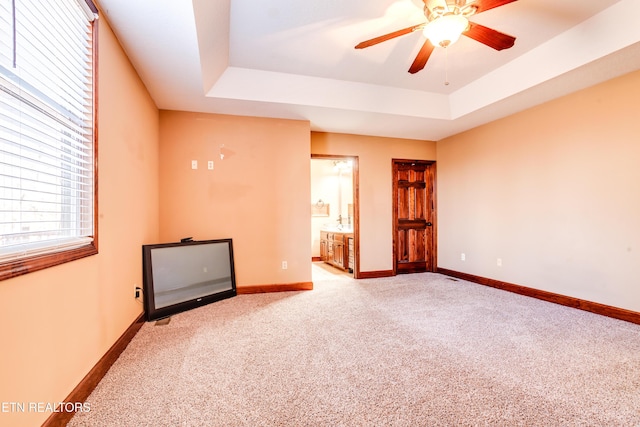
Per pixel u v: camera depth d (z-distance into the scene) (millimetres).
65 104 1447
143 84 2754
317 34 2551
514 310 3055
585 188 3029
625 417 1419
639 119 2637
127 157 2287
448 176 4906
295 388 1670
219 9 2072
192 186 3529
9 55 1071
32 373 1148
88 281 1622
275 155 3816
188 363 1951
